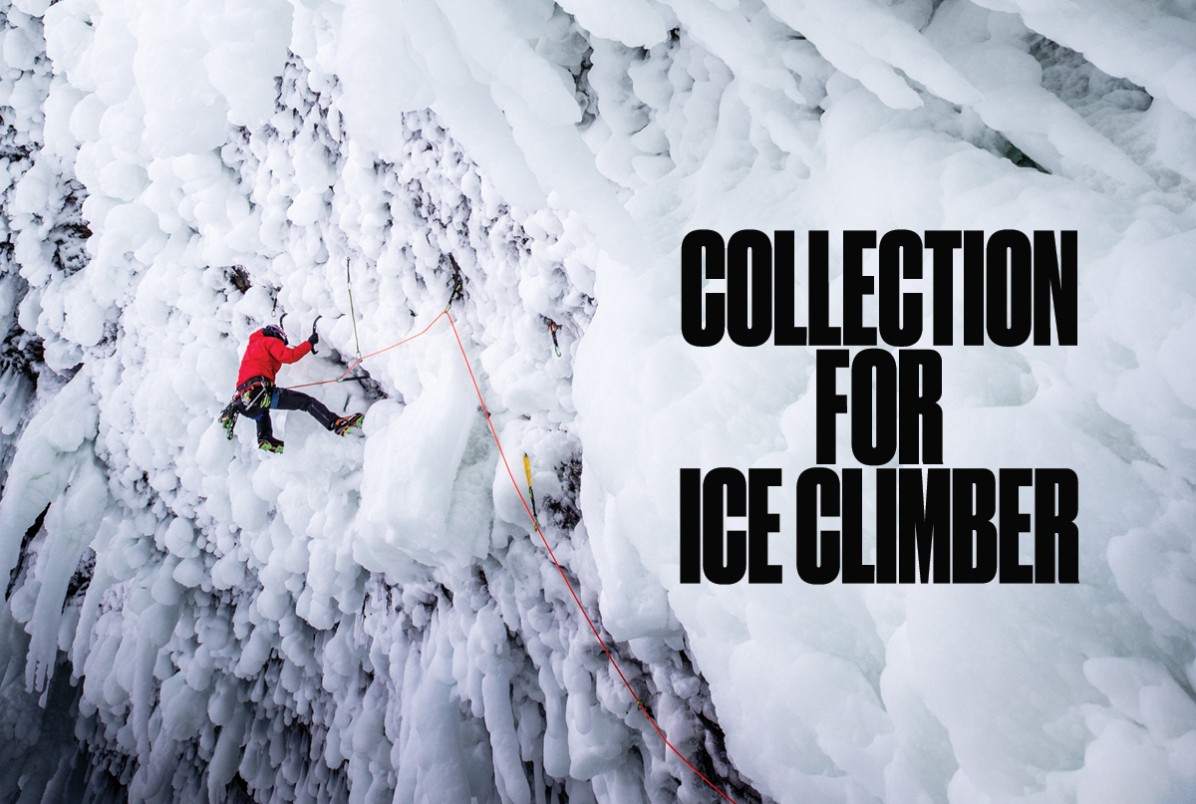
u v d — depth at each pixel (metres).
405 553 6.64
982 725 2.62
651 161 4.93
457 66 3.26
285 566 8.32
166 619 10.09
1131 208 2.96
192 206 8.30
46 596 10.12
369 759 8.07
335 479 7.43
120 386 9.89
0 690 11.83
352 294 7.21
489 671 6.56
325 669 8.59
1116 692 2.45
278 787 9.78
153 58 4.50
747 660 3.51
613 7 3.22
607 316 4.23
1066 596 2.67
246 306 8.28
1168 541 2.55
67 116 9.40
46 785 12.45
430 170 6.13
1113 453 2.74
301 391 7.38
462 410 6.19
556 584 6.08
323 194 7.16
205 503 9.46
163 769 10.18
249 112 4.27
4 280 10.93
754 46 3.70
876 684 3.21
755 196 4.17
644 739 5.53
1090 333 2.88
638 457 3.83
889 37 3.09
